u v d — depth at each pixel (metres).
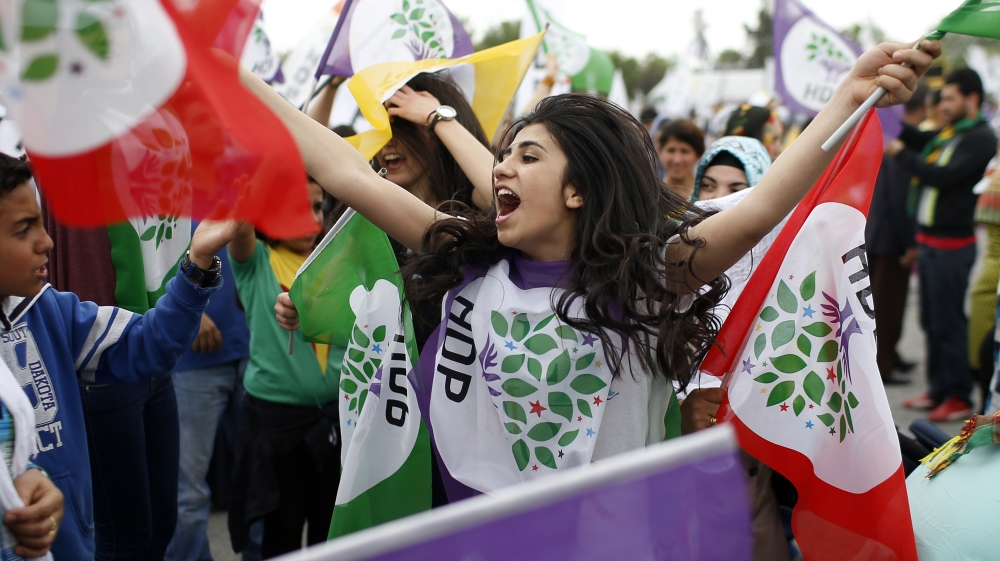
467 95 2.73
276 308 2.56
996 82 12.70
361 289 2.08
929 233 5.14
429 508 1.93
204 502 3.29
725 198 2.56
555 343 1.68
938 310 5.12
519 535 1.08
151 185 1.33
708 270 1.75
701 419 2.12
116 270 2.18
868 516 1.77
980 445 1.88
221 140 1.36
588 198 1.74
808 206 1.88
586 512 1.11
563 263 1.76
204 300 1.96
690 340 1.76
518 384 1.68
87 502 1.86
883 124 3.89
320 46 4.57
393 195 1.92
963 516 1.83
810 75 4.30
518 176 1.74
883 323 5.66
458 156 2.35
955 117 5.09
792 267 1.87
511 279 1.80
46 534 1.48
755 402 1.84
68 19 1.23
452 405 1.78
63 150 1.25
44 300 1.86
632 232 1.73
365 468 1.96
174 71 1.31
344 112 5.07
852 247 1.82
